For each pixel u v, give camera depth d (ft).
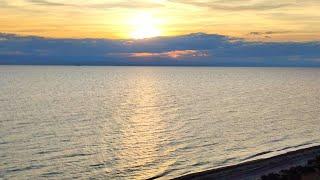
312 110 376.27
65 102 414.82
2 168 167.53
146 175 161.99
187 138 235.61
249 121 304.30
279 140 235.20
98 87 643.04
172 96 498.69
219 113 346.33
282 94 540.52
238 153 200.13
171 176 160.04
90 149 205.57
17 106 370.12
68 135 241.55
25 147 206.18
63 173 163.53
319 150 187.52
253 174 146.00
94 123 287.89
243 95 518.37
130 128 269.23
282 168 154.51
